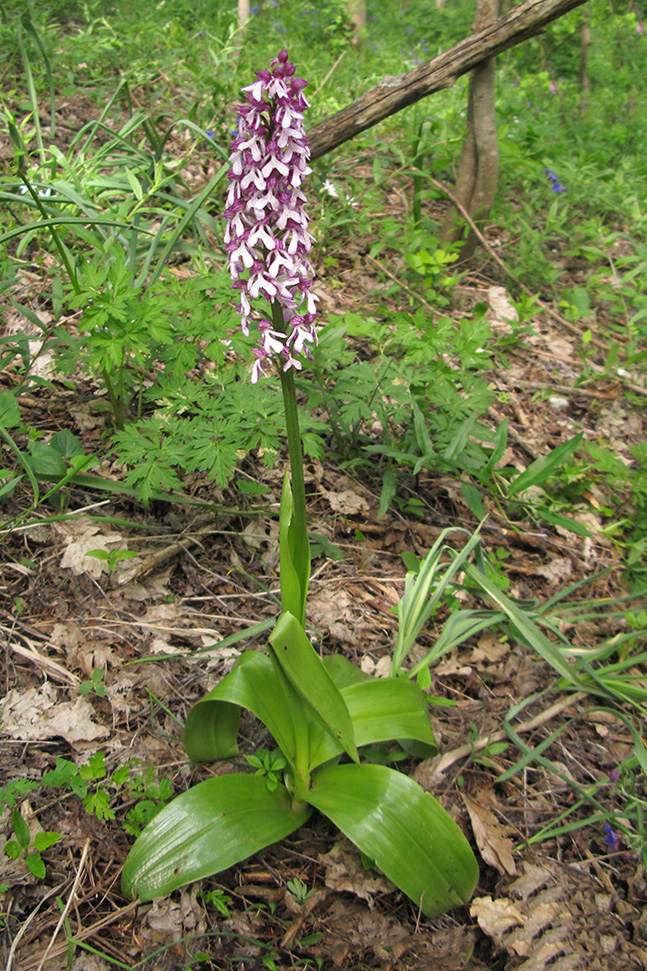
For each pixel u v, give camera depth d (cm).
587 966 55
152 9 189
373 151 145
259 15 224
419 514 84
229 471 67
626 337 124
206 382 75
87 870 54
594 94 233
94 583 69
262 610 71
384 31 291
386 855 52
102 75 145
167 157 116
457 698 70
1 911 51
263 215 44
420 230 113
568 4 99
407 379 82
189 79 149
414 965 53
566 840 63
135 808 56
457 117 155
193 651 66
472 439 93
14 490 74
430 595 75
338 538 80
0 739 58
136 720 62
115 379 82
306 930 54
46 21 154
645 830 63
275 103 43
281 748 54
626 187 148
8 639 64
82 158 98
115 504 76
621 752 69
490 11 102
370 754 64
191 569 73
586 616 74
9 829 54
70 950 49
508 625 73
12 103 124
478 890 58
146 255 87
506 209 139
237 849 52
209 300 75
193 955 51
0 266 82
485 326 85
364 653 70
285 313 48
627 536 92
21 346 81
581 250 139
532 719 69
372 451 83
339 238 126
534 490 93
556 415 106
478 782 65
